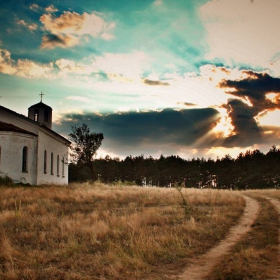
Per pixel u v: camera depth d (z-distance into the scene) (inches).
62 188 1428.4
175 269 358.9
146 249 411.5
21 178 1425.9
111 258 383.9
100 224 550.3
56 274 340.5
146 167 6190.9
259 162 5664.4
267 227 590.9
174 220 636.1
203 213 749.9
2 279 320.8
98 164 5762.8
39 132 1584.6
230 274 334.0
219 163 6146.7
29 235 505.4
